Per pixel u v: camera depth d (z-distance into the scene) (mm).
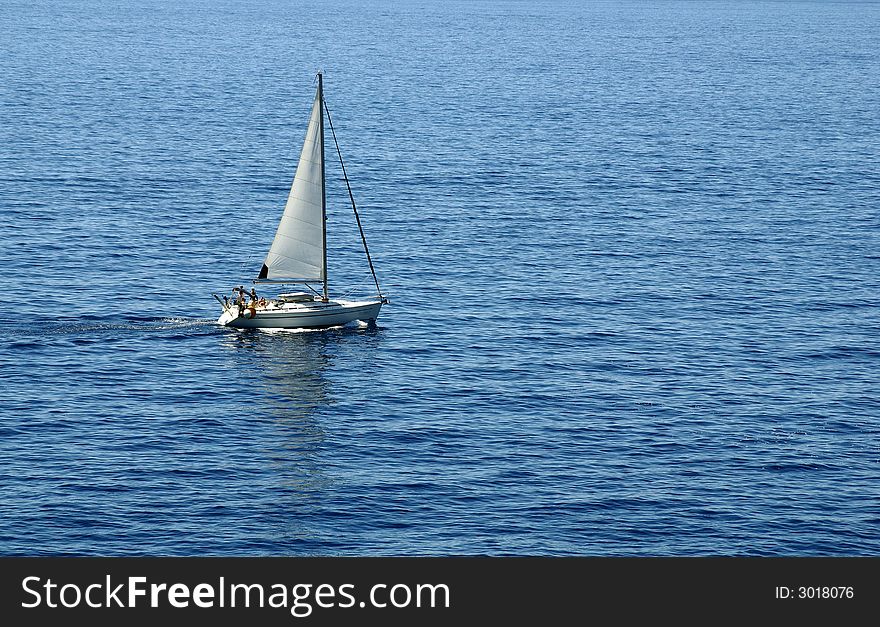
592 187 187500
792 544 73750
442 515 76188
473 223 160000
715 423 91750
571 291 128250
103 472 80438
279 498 77688
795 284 132875
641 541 73688
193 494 77875
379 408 93438
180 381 98250
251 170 193000
